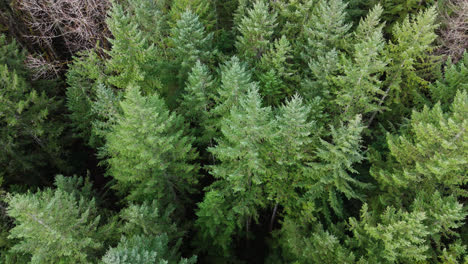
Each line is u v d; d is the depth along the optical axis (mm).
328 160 14719
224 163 16109
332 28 21688
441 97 19406
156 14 24391
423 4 28172
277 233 19234
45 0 23984
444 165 13031
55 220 12664
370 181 18766
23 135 22656
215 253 19203
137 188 17125
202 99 18594
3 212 17672
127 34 17984
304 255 14883
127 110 14211
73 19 23500
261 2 20859
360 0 29359
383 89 24234
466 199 17219
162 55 25828
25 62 24000
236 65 15867
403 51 20188
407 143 15086
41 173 24438
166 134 17281
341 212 16359
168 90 23359
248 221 19688
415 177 14438
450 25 23219
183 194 19781
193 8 24766
